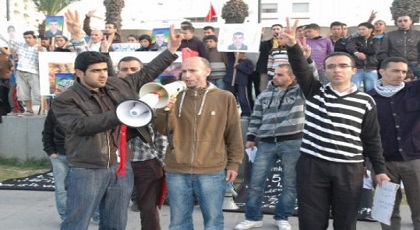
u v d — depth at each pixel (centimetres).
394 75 480
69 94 385
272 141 586
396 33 920
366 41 933
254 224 607
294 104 576
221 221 452
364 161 458
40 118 972
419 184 481
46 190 798
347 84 429
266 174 598
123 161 396
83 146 388
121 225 411
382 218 434
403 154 475
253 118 609
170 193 451
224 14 1200
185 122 446
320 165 424
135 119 352
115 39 1105
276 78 581
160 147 500
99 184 393
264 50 938
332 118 420
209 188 441
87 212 392
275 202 712
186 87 450
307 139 433
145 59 866
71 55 877
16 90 1068
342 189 420
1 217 666
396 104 479
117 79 422
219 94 452
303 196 431
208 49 956
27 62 1027
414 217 491
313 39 907
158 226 502
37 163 970
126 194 408
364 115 425
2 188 807
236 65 925
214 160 443
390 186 429
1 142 996
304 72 432
